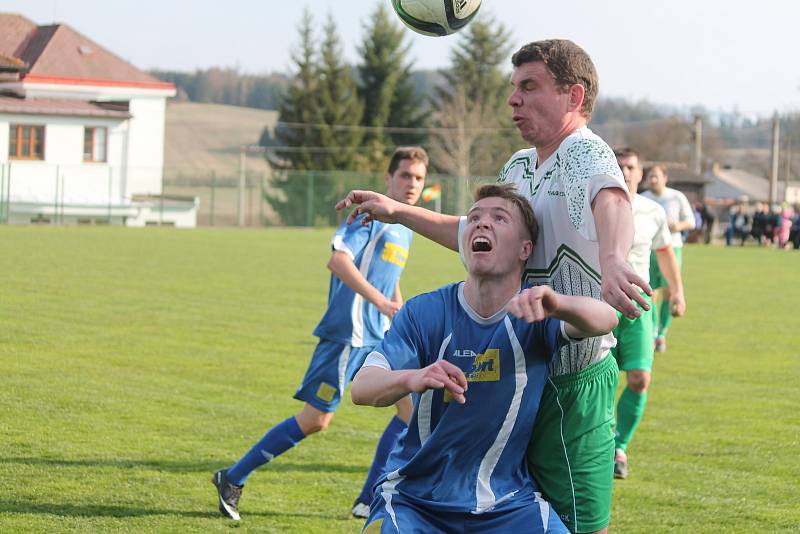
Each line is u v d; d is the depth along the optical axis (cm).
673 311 1468
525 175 747
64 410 1487
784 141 19775
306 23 11131
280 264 4391
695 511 1089
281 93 11456
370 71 11569
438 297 696
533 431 718
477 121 12012
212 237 6425
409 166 1146
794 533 1012
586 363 706
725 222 12238
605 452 725
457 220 763
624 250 632
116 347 2088
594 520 724
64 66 8831
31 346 2056
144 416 1470
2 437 1312
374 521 661
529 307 581
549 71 704
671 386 1891
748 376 2009
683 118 17888
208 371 1859
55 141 8225
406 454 693
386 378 625
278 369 1902
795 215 8362
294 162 11062
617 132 18712
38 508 1028
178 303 2884
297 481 1182
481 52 12719
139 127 8719
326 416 1071
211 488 1127
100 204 7838
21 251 4544
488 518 660
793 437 1459
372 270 1131
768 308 3331
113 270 3825
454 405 671
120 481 1138
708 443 1420
